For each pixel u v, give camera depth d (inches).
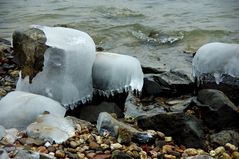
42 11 650.8
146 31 531.2
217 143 214.2
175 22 576.4
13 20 593.3
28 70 254.4
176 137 218.2
